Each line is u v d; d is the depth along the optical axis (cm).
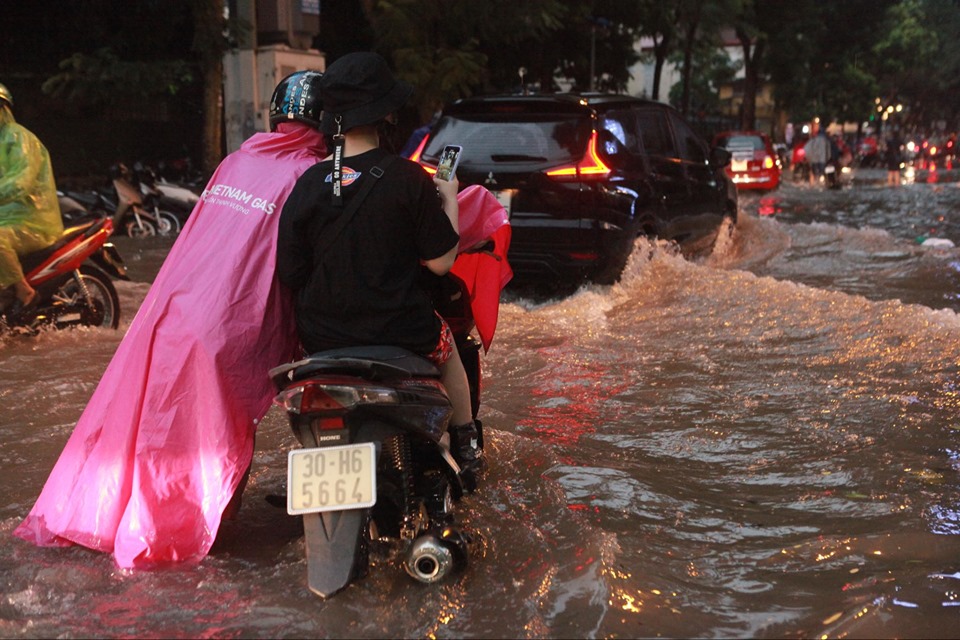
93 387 553
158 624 279
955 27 7525
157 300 338
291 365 293
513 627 274
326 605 287
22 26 1930
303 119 358
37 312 671
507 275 377
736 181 2436
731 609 289
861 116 5894
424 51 1684
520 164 783
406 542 320
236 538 347
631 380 562
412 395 298
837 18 5256
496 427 476
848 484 398
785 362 595
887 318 686
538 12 1736
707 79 6053
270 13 1684
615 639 270
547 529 346
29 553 331
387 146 339
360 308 309
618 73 2844
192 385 328
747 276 837
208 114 1673
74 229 682
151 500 323
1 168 651
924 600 292
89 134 2102
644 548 334
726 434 464
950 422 475
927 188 2661
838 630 273
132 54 1888
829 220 1631
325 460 288
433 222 316
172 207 1455
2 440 459
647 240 838
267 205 344
